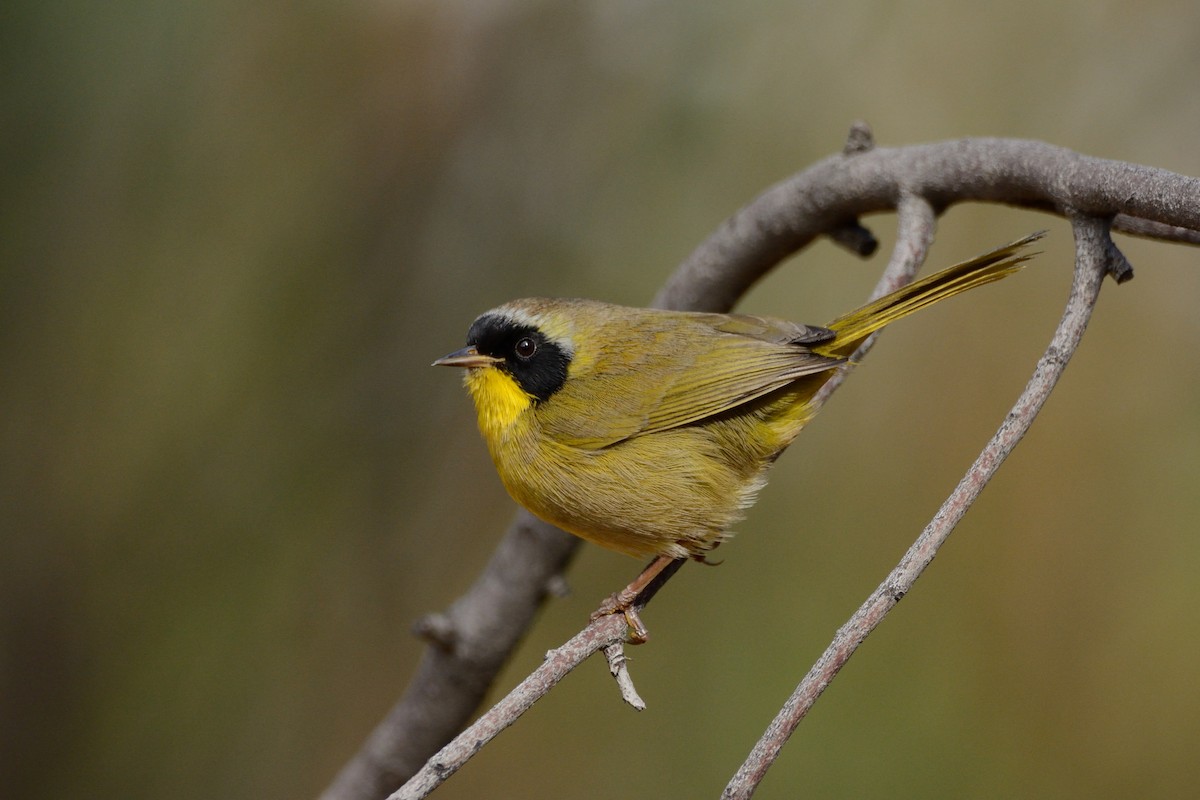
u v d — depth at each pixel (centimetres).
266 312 1217
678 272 889
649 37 1266
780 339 719
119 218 1173
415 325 1239
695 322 753
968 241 1235
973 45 1245
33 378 1169
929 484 1208
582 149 1258
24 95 1119
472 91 1250
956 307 1235
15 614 1167
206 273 1200
